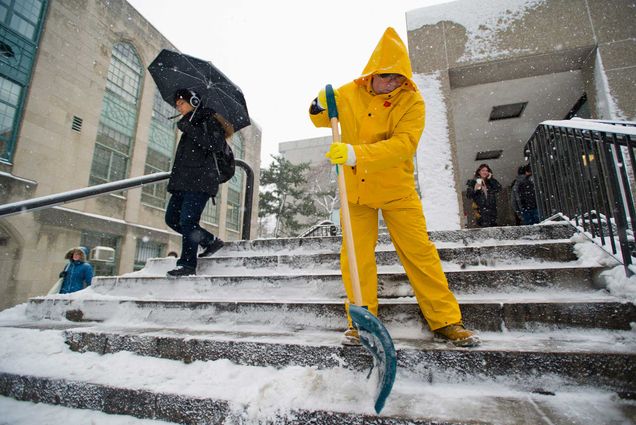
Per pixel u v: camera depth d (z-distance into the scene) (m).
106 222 12.11
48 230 10.30
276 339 1.90
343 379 1.59
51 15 11.09
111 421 1.57
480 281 2.29
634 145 2.00
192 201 3.05
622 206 2.07
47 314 2.94
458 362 1.58
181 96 3.08
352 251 1.60
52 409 1.70
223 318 2.41
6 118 9.93
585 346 1.58
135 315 2.64
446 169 5.10
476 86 6.70
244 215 4.50
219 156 3.21
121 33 13.59
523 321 1.88
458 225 4.84
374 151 1.64
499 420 1.23
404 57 1.76
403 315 2.03
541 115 7.89
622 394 1.40
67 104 11.33
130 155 13.75
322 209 28.64
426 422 1.24
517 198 6.23
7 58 9.98
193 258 3.08
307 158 32.41
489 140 9.24
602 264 2.21
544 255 2.54
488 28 5.61
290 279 2.69
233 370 1.77
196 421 1.50
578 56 5.37
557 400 1.38
